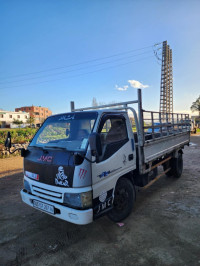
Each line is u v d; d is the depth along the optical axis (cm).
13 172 712
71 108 486
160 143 461
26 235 312
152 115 422
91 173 256
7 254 266
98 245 278
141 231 310
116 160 309
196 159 889
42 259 254
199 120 4531
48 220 360
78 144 279
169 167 565
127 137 347
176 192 481
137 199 446
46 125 355
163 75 4703
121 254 257
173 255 251
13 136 1238
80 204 246
